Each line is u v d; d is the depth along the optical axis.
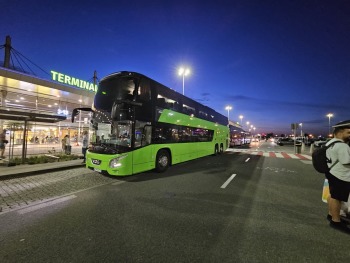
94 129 8.06
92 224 4.04
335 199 3.89
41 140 21.38
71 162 10.95
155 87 8.69
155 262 2.88
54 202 5.27
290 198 5.75
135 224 4.05
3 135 12.05
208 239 3.51
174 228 3.89
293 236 3.63
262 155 17.45
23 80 13.36
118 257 2.99
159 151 8.96
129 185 6.97
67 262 2.87
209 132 14.96
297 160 14.15
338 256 3.07
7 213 4.54
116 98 7.56
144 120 7.97
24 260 2.90
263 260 2.95
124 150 7.14
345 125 3.79
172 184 7.14
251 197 5.81
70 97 17.88
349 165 3.67
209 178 8.12
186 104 11.38
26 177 8.00
